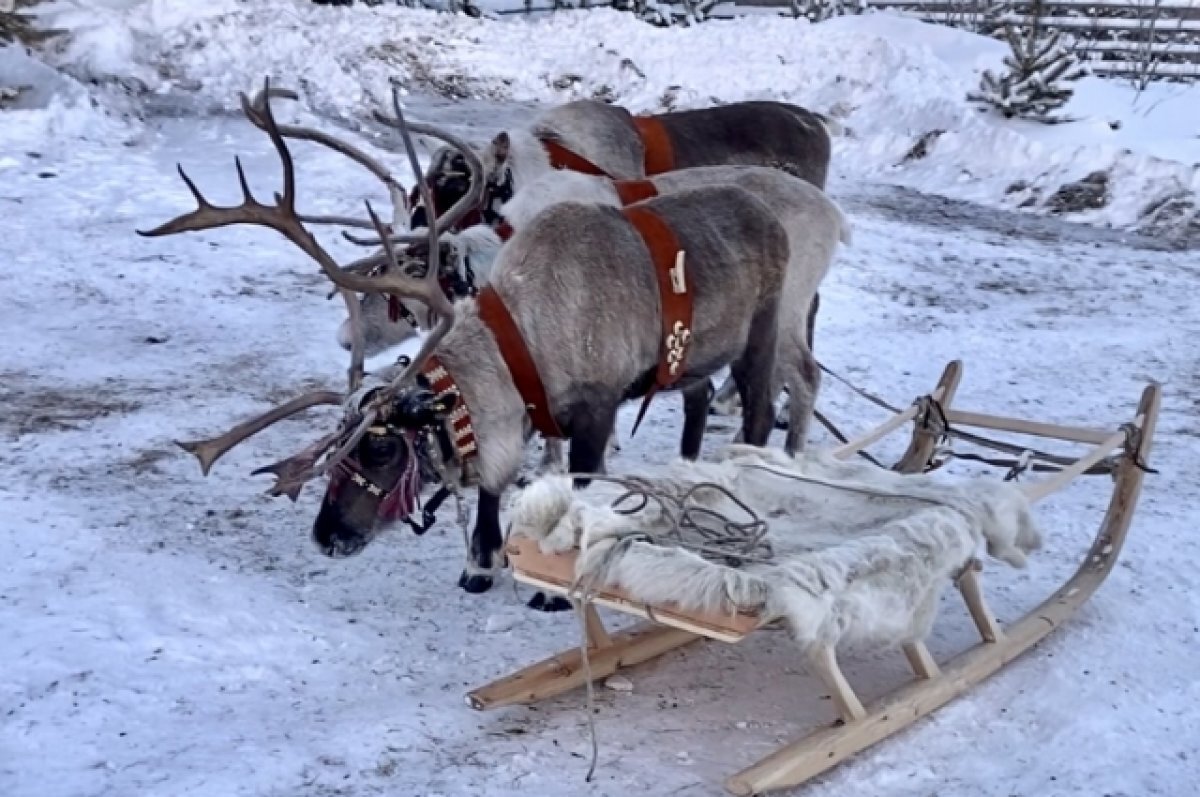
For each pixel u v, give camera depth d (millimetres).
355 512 5422
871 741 4656
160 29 18141
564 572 4625
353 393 5383
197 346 9375
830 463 5395
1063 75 17156
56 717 4852
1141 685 5270
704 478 5121
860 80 19016
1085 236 14039
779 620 4328
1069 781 4590
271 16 19828
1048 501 7137
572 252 5633
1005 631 5402
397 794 4445
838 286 11539
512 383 5539
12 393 8328
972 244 13375
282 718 4918
